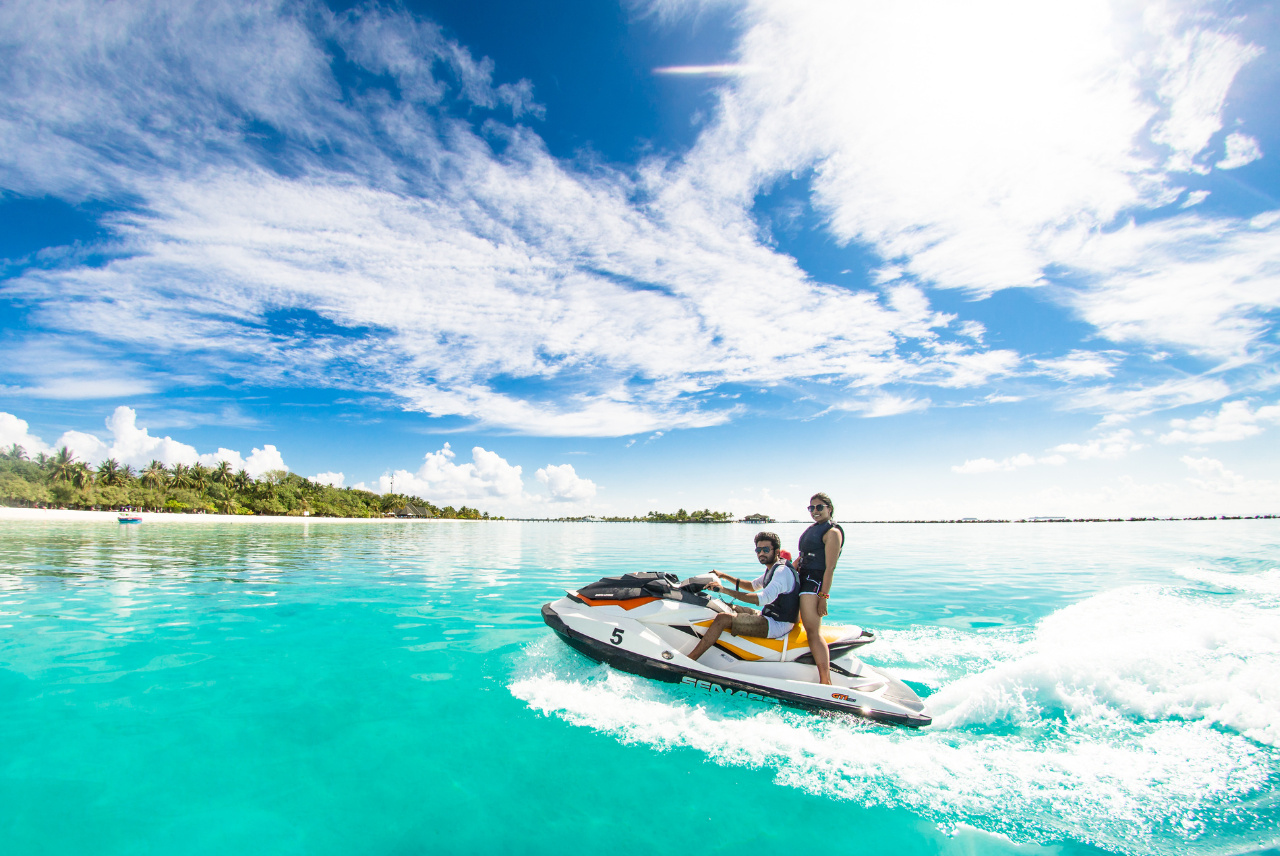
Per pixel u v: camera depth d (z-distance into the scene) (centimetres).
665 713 397
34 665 489
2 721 370
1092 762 319
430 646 569
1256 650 476
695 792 295
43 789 288
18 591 877
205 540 2308
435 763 323
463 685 452
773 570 460
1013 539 2572
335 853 242
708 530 4938
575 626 489
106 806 274
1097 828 258
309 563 1402
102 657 516
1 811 267
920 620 701
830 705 392
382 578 1115
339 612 741
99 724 367
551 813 275
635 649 459
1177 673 426
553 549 2064
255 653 538
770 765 325
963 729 367
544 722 381
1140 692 398
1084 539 2428
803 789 298
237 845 246
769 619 450
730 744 351
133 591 891
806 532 457
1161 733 348
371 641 588
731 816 273
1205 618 625
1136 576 1102
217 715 386
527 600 855
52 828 255
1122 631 595
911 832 259
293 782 300
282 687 444
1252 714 361
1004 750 337
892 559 1562
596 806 281
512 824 265
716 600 492
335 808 276
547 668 496
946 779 307
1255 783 292
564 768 319
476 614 736
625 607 493
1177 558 1430
